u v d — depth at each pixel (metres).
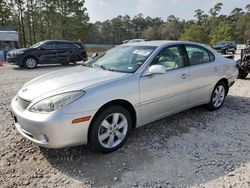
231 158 3.32
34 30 40.88
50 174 3.03
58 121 2.93
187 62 4.43
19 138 3.94
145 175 2.97
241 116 4.92
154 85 3.80
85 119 3.10
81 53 15.07
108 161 3.29
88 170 3.10
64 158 3.37
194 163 3.21
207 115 4.95
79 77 3.64
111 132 3.45
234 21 91.25
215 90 5.10
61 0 39.06
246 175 2.95
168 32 92.50
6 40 23.36
